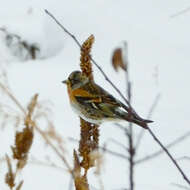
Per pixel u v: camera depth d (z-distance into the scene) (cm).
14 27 1453
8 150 971
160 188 895
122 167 953
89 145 730
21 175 902
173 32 1558
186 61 1440
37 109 640
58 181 897
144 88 1299
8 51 1427
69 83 998
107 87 1295
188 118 1166
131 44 1481
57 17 1512
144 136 1075
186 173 955
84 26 1514
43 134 603
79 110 1000
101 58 1418
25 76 1318
